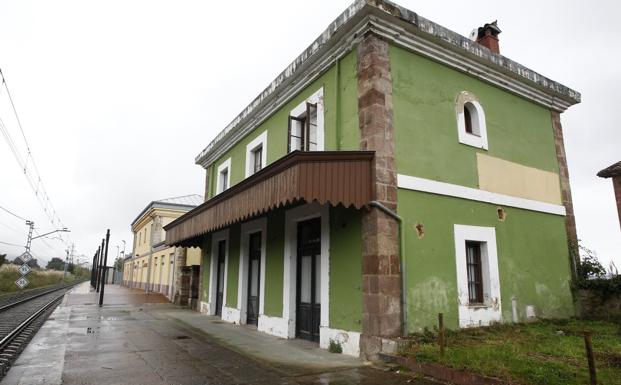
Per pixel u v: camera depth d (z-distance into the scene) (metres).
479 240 8.53
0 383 5.50
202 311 14.80
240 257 12.11
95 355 7.27
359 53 8.01
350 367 6.27
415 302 7.19
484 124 9.38
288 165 6.69
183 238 12.48
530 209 9.81
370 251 7.00
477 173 8.91
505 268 8.88
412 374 5.72
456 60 8.91
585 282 9.99
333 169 6.73
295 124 10.08
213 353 7.46
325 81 9.04
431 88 8.50
